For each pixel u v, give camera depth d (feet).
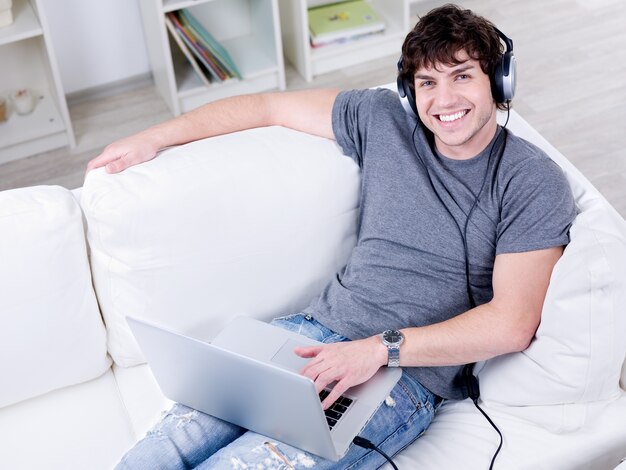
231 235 5.68
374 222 5.76
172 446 5.17
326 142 6.04
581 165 9.19
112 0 10.18
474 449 5.16
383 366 5.36
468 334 5.16
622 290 4.84
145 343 5.05
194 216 5.57
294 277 5.95
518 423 5.25
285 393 4.60
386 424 5.24
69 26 10.15
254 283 5.85
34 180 9.67
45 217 5.47
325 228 5.92
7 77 10.18
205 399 5.18
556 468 5.06
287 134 6.08
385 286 5.62
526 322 5.12
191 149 5.88
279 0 10.80
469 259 5.47
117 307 5.70
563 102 10.07
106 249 5.54
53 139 10.01
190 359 4.88
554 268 5.03
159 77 10.55
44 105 10.24
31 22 9.24
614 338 4.87
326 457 4.93
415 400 5.39
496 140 5.48
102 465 5.41
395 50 11.22
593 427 5.12
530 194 5.21
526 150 5.37
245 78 10.40
